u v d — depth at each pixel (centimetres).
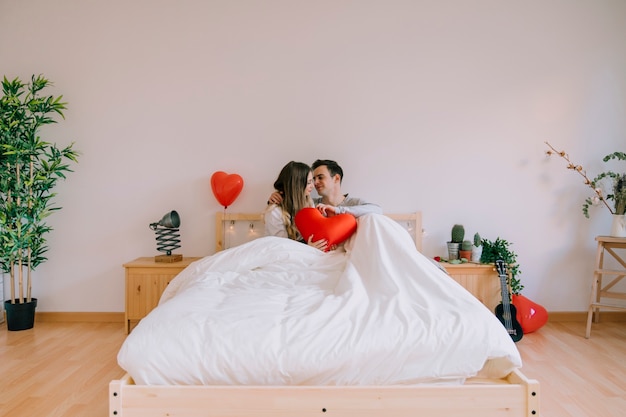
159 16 353
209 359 160
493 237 359
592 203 343
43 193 351
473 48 358
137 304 326
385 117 357
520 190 359
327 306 188
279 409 156
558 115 359
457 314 180
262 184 358
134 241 356
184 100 355
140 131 354
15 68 350
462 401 158
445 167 359
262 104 356
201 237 358
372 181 359
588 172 359
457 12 356
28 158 325
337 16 355
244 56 355
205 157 356
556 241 361
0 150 314
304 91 356
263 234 358
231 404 155
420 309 186
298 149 358
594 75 359
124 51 352
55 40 350
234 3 354
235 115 356
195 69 354
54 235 354
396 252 221
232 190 339
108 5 351
